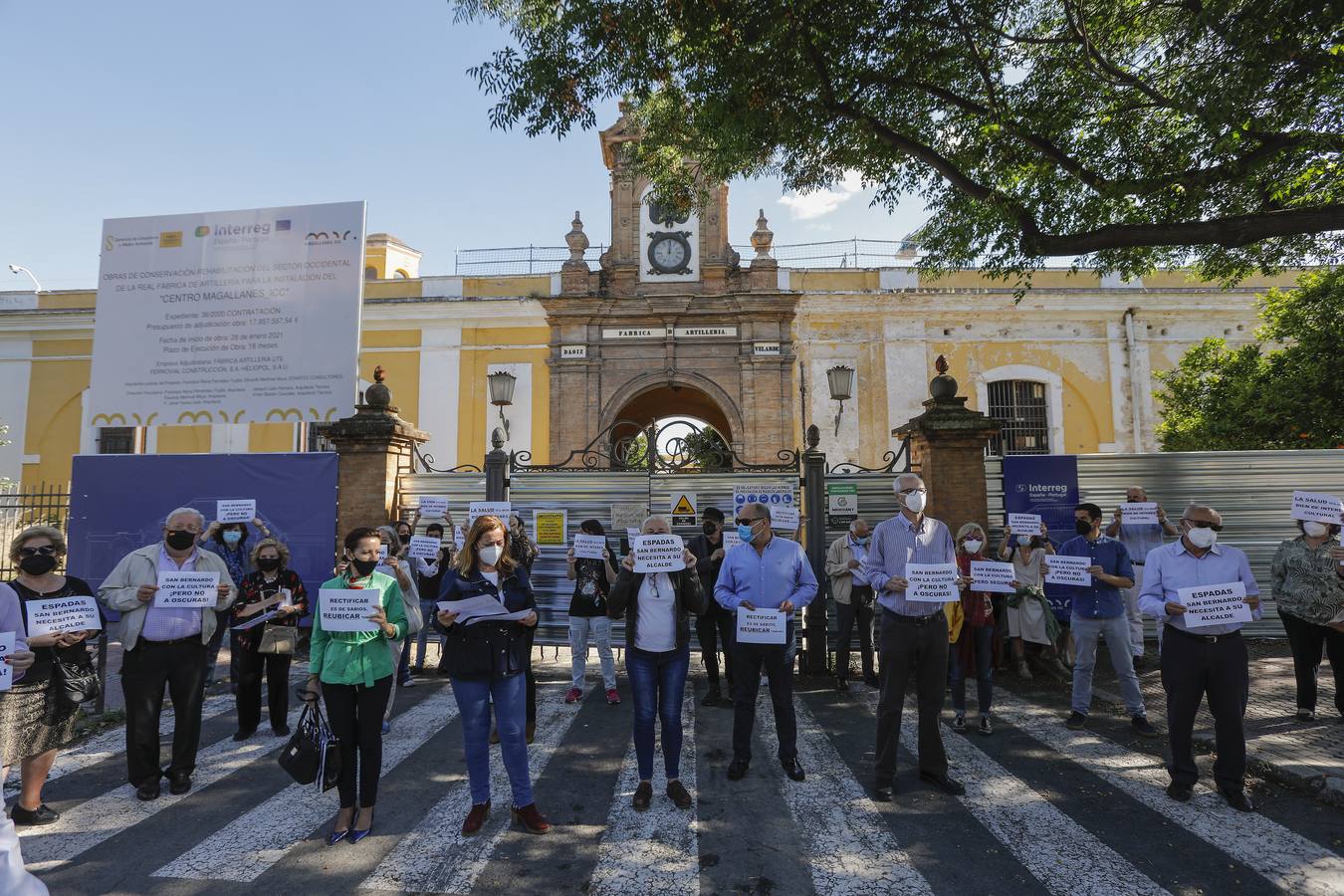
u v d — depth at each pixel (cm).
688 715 719
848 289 1998
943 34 892
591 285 1961
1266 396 1269
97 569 1061
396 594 475
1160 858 413
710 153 1068
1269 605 1020
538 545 989
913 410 1947
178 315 1115
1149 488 1025
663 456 1022
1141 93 877
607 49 879
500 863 412
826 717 709
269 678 657
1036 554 852
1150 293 1952
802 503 1008
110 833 452
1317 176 862
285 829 456
